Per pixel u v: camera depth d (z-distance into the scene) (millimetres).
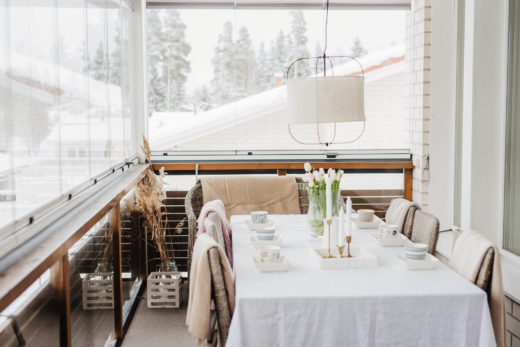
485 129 3941
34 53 1796
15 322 1481
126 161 4277
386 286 2281
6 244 1661
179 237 5090
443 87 4879
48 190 2020
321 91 2848
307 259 2738
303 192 4855
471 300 2186
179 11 5023
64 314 1961
